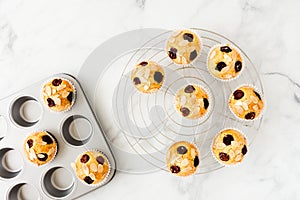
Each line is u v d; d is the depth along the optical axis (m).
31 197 1.21
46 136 1.14
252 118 1.06
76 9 1.21
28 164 1.18
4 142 1.19
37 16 1.22
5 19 1.23
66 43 1.21
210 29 1.18
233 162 1.06
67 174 1.21
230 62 1.05
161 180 1.19
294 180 1.17
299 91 1.16
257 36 1.17
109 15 1.20
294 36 1.17
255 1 1.17
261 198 1.17
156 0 1.19
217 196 1.18
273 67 1.17
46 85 1.13
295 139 1.16
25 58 1.22
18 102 1.20
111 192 1.20
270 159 1.17
